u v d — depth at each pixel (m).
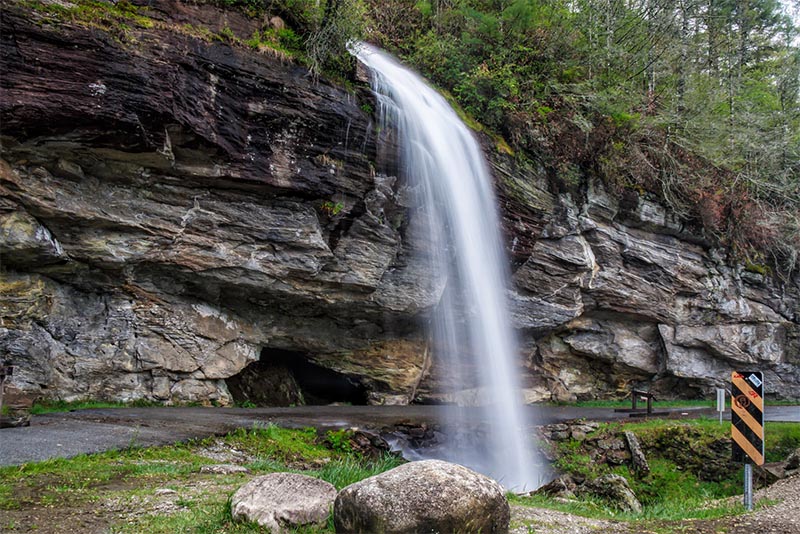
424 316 18.84
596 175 22.02
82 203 13.05
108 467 7.41
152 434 9.88
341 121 15.54
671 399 25.59
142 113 12.12
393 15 22.66
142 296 14.90
